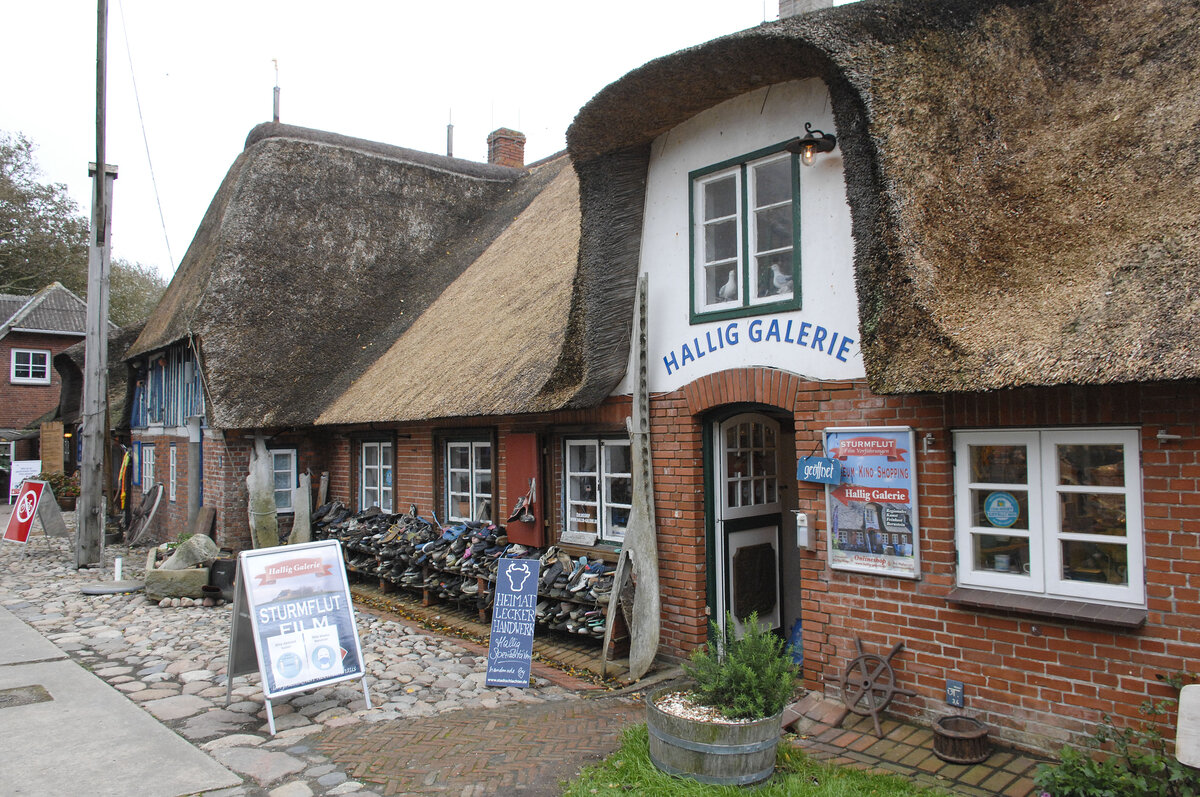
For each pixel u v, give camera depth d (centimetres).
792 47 560
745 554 739
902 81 533
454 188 1739
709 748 444
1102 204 473
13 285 3534
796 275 612
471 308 1184
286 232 1475
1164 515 432
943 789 440
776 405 620
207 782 470
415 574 1011
